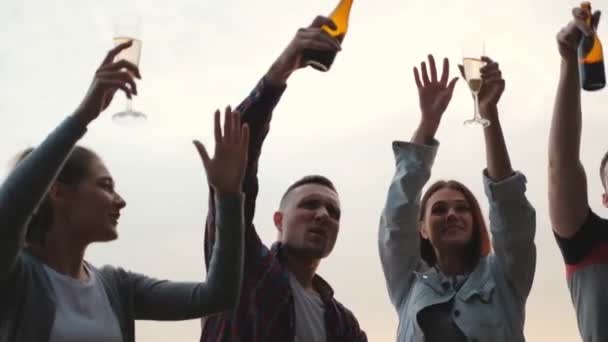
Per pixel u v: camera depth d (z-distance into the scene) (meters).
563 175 2.64
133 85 1.89
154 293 2.17
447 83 3.00
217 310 2.12
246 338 2.47
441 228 2.88
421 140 2.97
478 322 2.66
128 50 2.35
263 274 2.53
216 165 2.13
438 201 2.90
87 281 2.04
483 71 2.89
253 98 2.42
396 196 2.94
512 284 2.82
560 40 2.68
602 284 2.55
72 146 1.84
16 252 1.78
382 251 2.97
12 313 1.85
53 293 1.91
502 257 2.84
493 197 2.87
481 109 2.93
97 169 2.08
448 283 2.78
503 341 2.67
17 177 1.78
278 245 2.76
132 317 2.14
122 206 2.13
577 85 2.67
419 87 2.99
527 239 2.83
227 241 2.13
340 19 2.84
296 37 2.35
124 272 2.20
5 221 1.75
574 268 2.63
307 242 2.67
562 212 2.64
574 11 2.63
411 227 2.91
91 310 1.97
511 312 2.75
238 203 2.14
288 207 2.76
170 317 2.16
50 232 2.01
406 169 2.95
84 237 2.04
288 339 2.47
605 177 2.76
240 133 2.15
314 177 2.83
